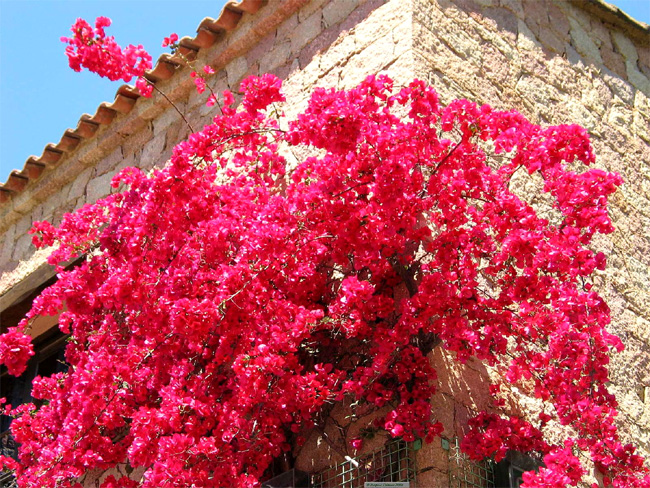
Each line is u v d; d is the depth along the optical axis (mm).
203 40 6004
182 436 3795
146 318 4227
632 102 6332
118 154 6562
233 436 3984
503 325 4023
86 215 5098
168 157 6043
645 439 5004
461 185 4020
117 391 4402
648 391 5242
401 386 4031
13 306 6805
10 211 7289
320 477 4246
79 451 4281
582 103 5875
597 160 5750
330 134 3652
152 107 6270
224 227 4316
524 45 5633
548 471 3629
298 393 3955
